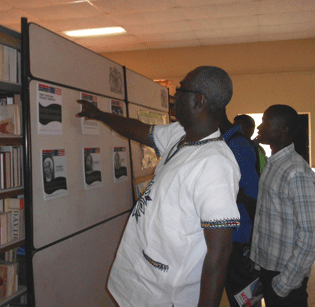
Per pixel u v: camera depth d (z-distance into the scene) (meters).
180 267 0.95
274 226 1.39
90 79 1.93
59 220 1.59
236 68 7.79
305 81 7.31
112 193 2.13
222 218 0.83
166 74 8.27
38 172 1.45
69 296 1.66
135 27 6.45
